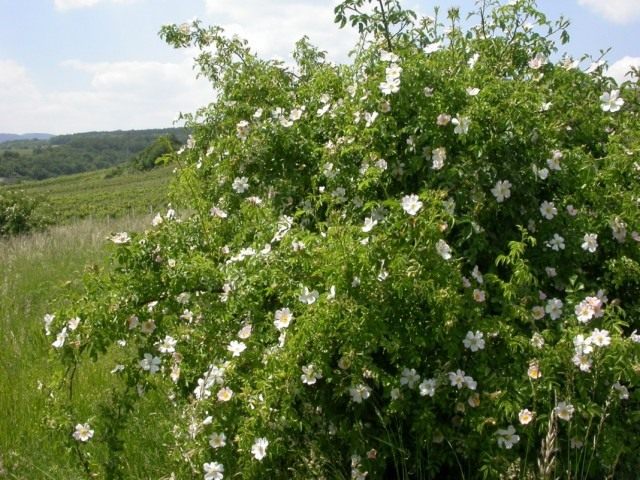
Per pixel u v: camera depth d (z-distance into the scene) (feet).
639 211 10.19
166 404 12.64
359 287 8.33
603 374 8.71
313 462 8.76
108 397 13.24
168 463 10.27
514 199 10.17
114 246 10.56
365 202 10.37
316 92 12.22
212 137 14.12
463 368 9.03
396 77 10.06
